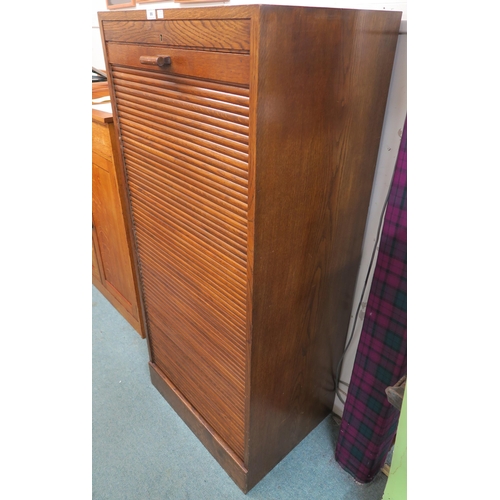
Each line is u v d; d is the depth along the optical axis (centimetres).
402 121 103
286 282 101
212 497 130
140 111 108
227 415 126
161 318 143
